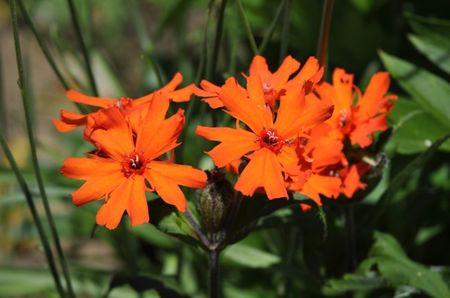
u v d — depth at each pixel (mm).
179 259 568
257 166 403
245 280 597
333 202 468
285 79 428
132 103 440
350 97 450
